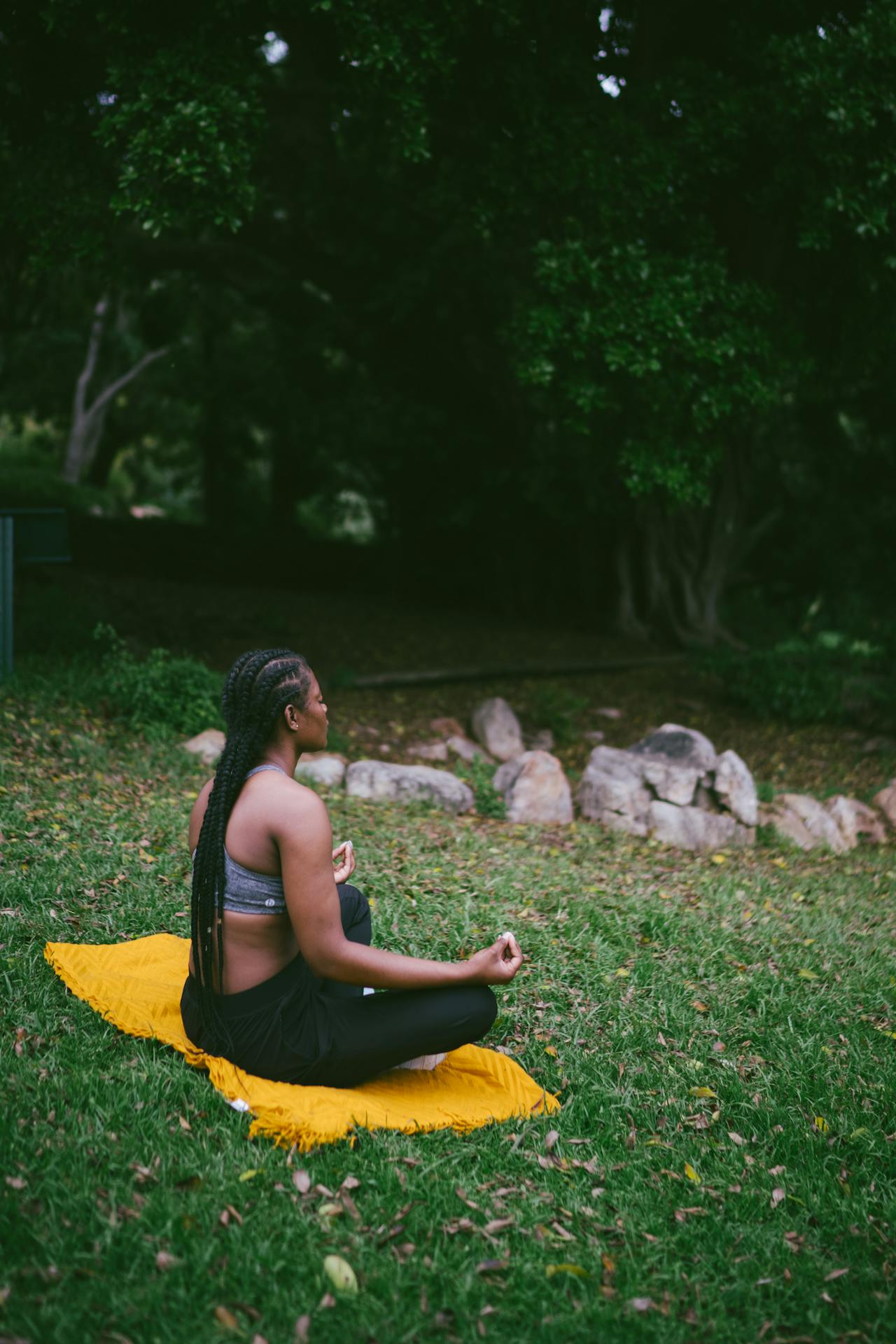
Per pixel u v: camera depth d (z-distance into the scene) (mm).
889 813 9688
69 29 9125
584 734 11773
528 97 10281
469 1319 2441
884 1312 2625
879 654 15648
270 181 16250
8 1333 2199
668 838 7910
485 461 18656
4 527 8516
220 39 8586
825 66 9727
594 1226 2869
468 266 16156
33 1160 2750
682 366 10695
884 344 13125
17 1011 3447
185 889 4727
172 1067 3246
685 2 12125
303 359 20031
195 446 36156
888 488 21156
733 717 13102
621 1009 4215
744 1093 3705
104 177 10016
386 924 4672
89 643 10852
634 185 10594
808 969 5090
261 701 3035
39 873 4609
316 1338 2322
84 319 30016
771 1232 2914
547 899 5441
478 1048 3598
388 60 8531
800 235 10352
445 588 20453
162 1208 2635
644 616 17969
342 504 29938
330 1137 2957
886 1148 3445
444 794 7773
